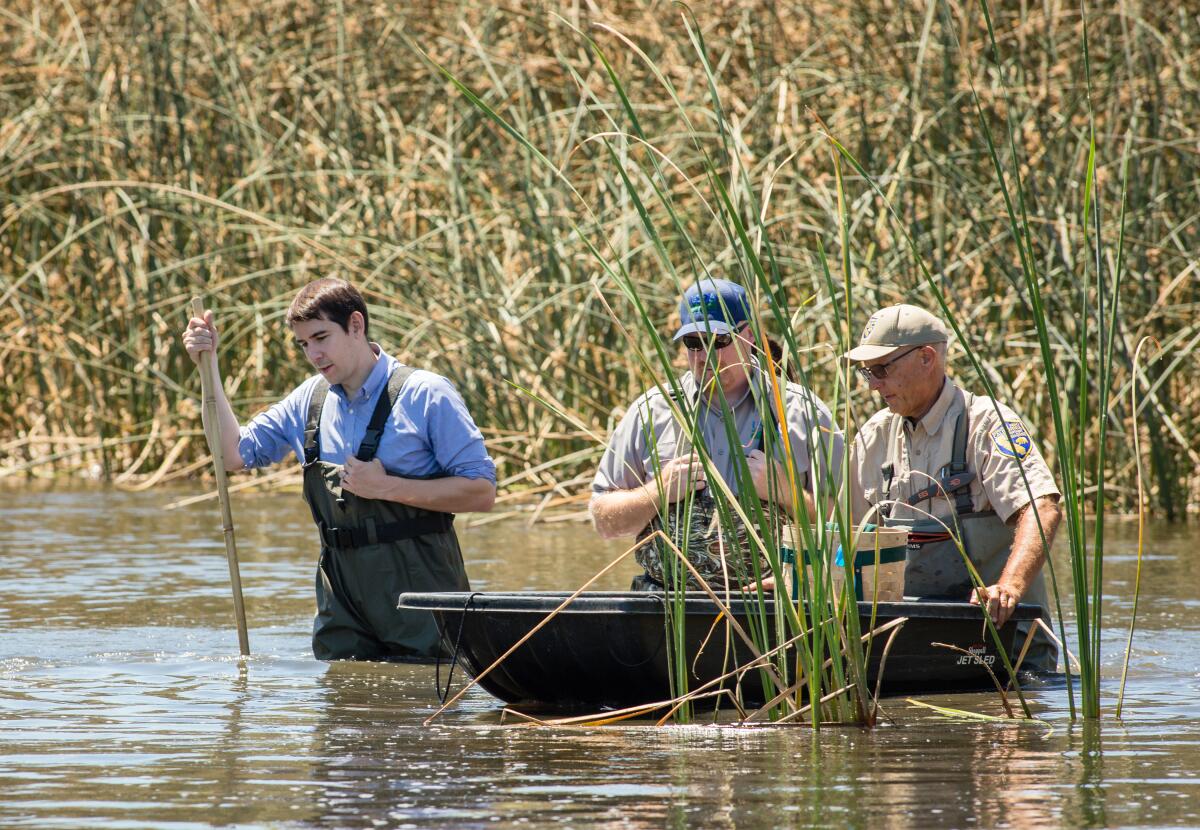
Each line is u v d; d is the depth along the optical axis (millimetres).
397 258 41781
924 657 17859
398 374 22016
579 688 17375
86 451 50594
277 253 47031
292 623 23297
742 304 19344
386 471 21500
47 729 15750
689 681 17234
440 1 48531
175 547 32312
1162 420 38312
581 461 40750
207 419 22109
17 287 47531
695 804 12492
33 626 22812
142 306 46156
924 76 40938
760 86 41656
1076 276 36562
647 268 42250
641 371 38594
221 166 49156
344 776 13531
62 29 55375
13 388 52250
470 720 16469
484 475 21781
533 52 47125
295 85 47375
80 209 50094
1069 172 39031
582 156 44812
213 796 12812
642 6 45344
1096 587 16219
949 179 37656
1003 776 13438
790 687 16281
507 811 12289
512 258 43125
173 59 50000
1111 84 40438
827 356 37594
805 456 19125
